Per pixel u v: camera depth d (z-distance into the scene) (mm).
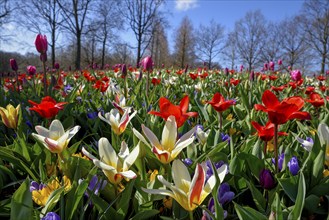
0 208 1312
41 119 3020
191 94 4031
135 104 3250
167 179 1328
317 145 1408
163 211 1406
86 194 1364
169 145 1339
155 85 4941
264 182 1306
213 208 1236
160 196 1309
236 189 1503
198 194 1051
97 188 1361
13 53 32938
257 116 2787
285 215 1143
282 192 1390
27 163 1802
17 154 1799
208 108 3082
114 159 1260
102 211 1210
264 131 1625
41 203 1293
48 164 1688
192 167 1524
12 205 965
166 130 1340
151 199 1312
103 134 2596
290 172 1397
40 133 1502
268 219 1040
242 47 63469
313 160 1400
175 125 1336
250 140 1766
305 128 2273
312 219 1322
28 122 2646
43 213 1162
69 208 1193
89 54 55688
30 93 4613
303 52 54406
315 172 1357
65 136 1443
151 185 1334
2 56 30953
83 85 4953
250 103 3418
